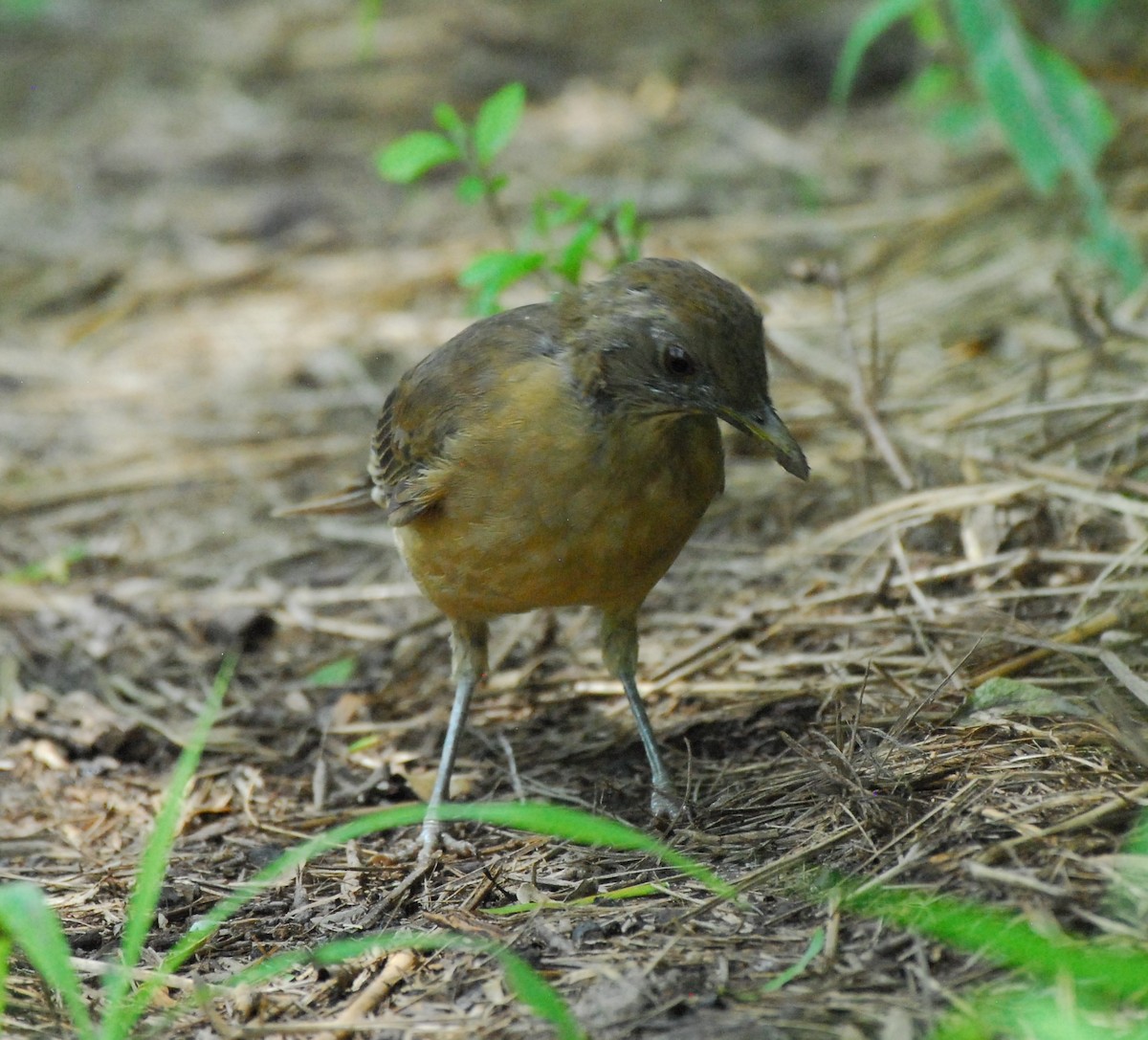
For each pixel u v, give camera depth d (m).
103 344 17.78
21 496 14.95
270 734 11.31
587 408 8.80
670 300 8.53
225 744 11.12
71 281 19.08
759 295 14.43
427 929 8.05
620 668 9.91
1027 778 8.10
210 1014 7.18
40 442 15.91
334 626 12.73
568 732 10.85
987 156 18.94
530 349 9.00
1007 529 11.39
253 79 24.66
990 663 9.89
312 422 15.89
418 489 9.26
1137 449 12.19
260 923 8.54
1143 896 6.94
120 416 16.28
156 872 7.34
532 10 26.34
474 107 22.70
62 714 11.52
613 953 7.43
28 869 9.50
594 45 24.55
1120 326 13.49
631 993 6.94
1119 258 13.53
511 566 9.22
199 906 8.82
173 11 28.06
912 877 7.49
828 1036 6.46
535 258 11.78
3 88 25.27
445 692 11.66
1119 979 6.20
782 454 8.43
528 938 7.72
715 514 13.24
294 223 20.00
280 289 18.53
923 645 10.34
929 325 15.17
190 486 15.00
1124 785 7.88
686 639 11.66
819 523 12.78
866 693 10.05
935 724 9.19
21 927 6.73
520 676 11.64
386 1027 7.02
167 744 11.17
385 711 11.48
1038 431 12.66
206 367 17.06
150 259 19.42
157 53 26.11
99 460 15.52
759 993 6.86
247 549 13.98
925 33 16.50
